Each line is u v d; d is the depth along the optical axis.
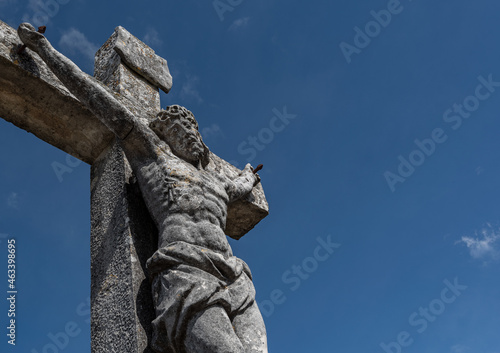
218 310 3.48
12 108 4.54
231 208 5.43
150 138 4.29
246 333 3.64
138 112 4.97
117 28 5.56
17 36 4.44
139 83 5.29
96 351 3.77
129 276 3.84
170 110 4.49
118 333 3.70
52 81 4.43
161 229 3.92
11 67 4.27
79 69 4.21
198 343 3.36
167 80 5.58
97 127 4.67
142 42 5.69
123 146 4.30
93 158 4.93
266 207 5.60
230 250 4.04
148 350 3.54
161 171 4.13
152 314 3.74
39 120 4.64
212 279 3.61
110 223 4.28
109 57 5.50
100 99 4.14
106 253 4.15
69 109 4.56
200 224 3.90
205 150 4.60
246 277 3.92
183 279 3.52
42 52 4.20
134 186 4.37
